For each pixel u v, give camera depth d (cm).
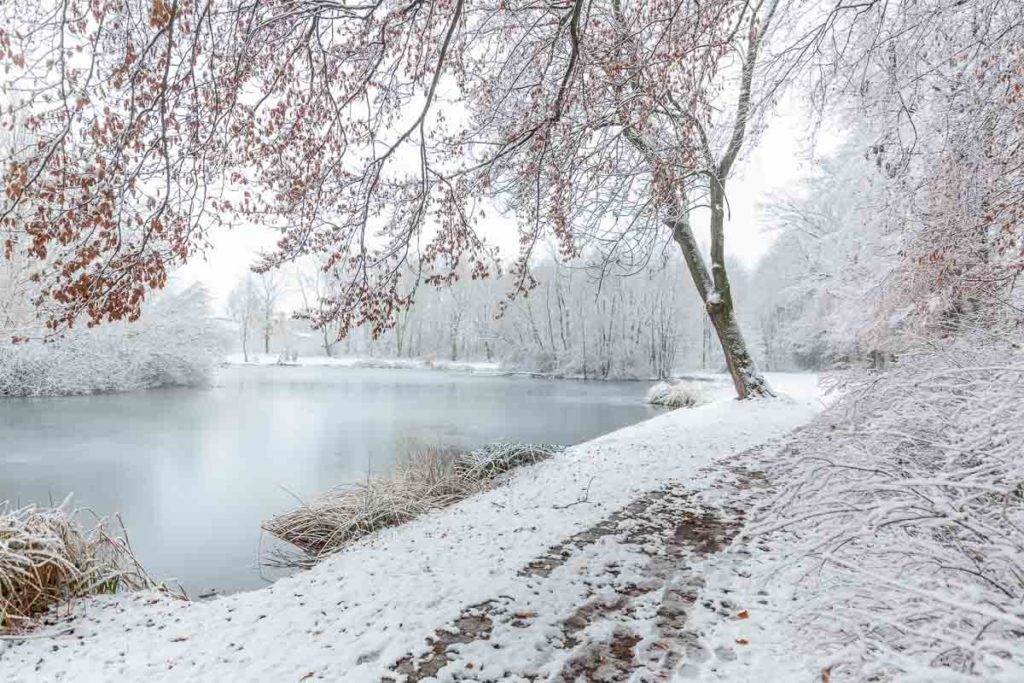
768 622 315
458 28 543
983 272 554
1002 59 480
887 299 931
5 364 1853
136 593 432
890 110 607
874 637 217
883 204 750
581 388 2797
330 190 531
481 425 1508
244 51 430
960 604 171
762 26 610
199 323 2666
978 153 513
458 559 449
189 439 1279
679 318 3731
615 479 681
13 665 316
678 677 269
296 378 3425
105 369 2186
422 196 526
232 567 569
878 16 546
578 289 3628
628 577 394
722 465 732
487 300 4822
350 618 353
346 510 673
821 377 612
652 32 535
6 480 916
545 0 536
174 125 426
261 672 292
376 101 554
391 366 4819
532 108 559
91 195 405
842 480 269
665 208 681
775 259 3978
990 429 247
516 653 300
